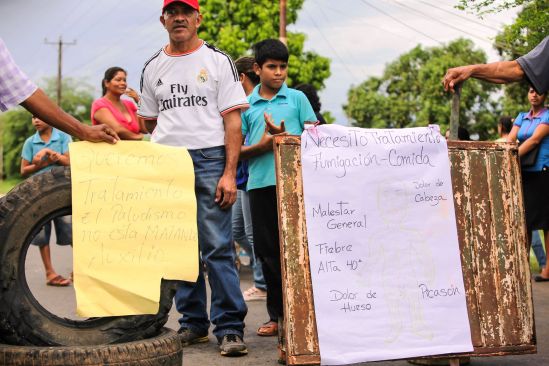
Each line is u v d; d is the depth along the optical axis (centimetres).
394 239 480
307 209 468
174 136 554
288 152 470
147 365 428
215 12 4019
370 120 6125
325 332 461
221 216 560
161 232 459
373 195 479
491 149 503
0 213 437
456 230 491
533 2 919
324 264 466
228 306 568
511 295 496
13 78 434
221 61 557
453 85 520
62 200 448
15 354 411
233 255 573
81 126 454
